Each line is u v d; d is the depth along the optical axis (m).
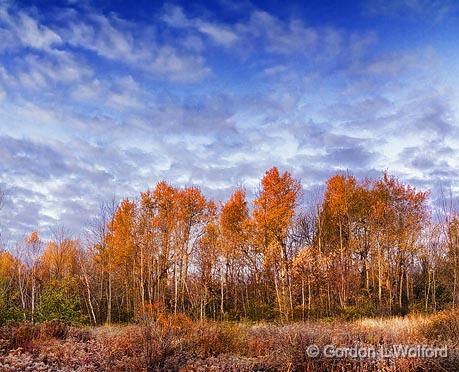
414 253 31.48
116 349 12.15
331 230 34.09
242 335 13.82
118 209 32.22
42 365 11.05
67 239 40.62
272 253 28.47
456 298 26.45
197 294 29.55
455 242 28.52
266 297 34.22
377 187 32.38
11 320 17.73
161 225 31.25
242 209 31.20
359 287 31.16
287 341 10.62
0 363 10.91
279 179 27.98
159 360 11.10
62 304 23.84
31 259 33.81
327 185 33.19
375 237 31.61
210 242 31.97
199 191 31.89
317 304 30.00
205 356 12.20
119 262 31.69
